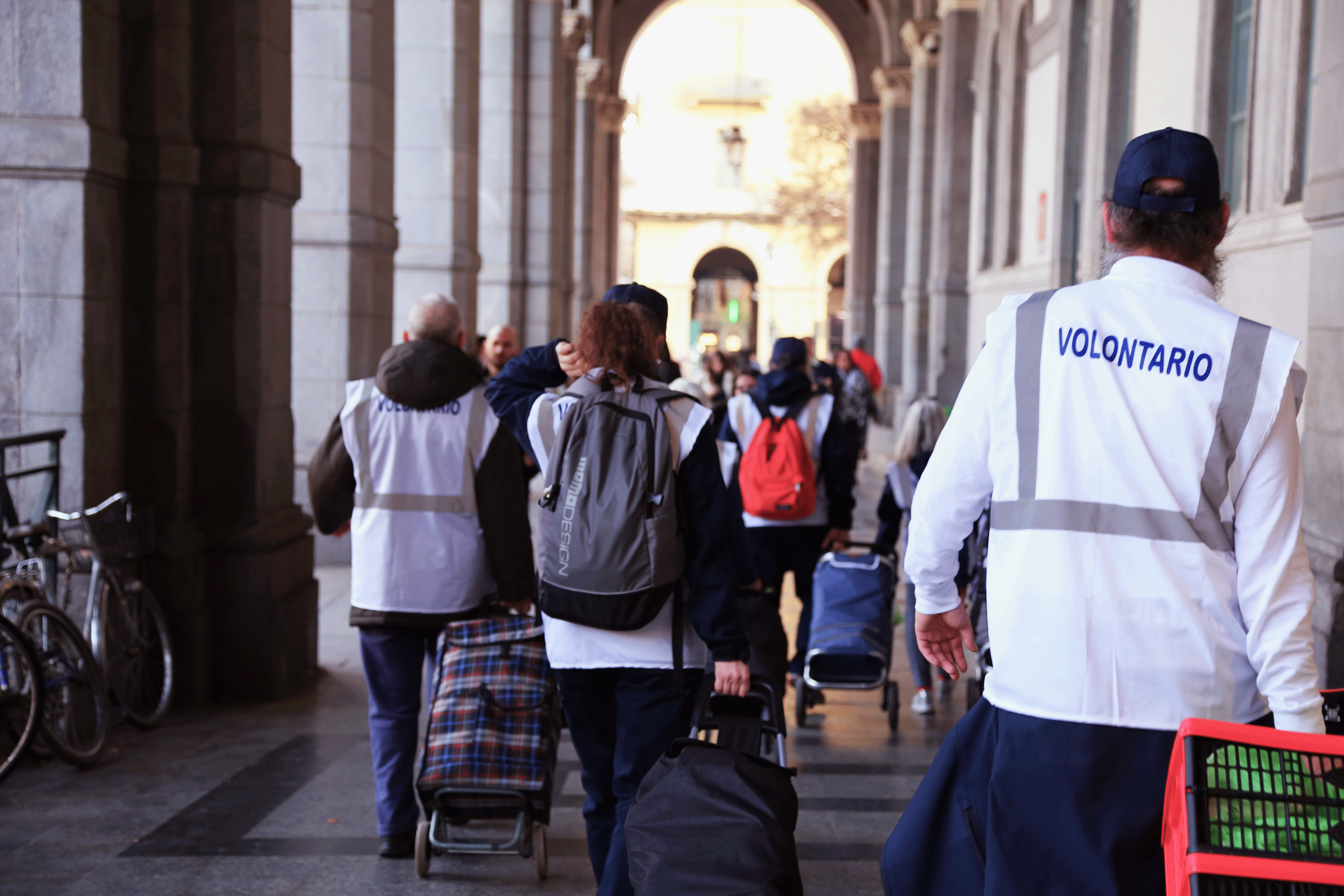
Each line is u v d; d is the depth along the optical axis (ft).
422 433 16.46
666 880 10.01
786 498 23.84
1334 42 19.01
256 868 15.93
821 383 46.96
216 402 25.17
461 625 16.30
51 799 18.60
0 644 18.99
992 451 7.99
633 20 137.49
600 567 11.93
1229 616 7.42
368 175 37.35
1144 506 7.46
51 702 20.18
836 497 24.91
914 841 8.26
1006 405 7.90
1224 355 7.45
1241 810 6.69
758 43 221.87
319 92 36.78
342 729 22.94
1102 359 7.66
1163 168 7.80
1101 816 7.41
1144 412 7.52
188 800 18.61
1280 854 6.59
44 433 21.45
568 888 15.38
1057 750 7.48
